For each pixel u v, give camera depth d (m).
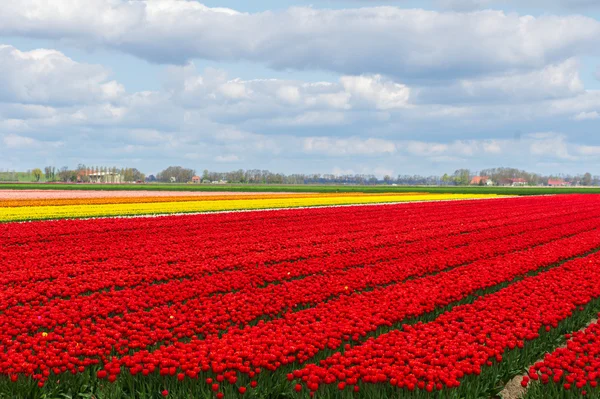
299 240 27.84
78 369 9.81
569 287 16.72
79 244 25.67
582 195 92.56
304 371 9.37
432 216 44.00
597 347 10.83
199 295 15.84
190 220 37.34
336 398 9.00
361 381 9.32
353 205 59.69
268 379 9.58
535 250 24.45
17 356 10.01
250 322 13.38
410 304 14.16
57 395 9.27
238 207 53.12
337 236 29.75
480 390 9.60
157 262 21.02
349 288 16.59
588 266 20.45
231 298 14.56
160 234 30.06
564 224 37.84
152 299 14.72
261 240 28.00
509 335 11.38
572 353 10.29
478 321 12.85
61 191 100.50
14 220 37.31
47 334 11.42
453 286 16.39
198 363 9.68
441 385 8.95
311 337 11.24
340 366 9.47
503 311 13.55
